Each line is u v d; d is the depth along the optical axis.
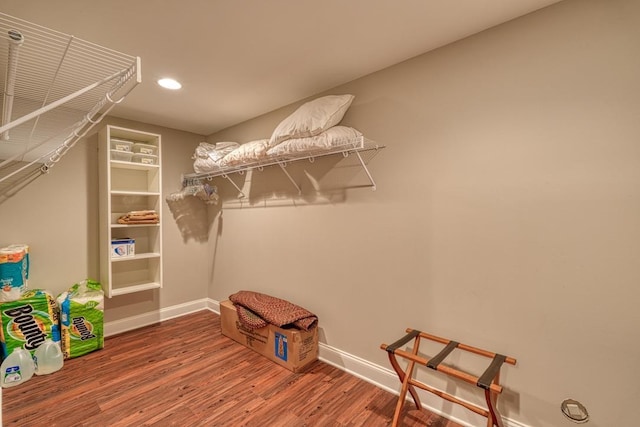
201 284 3.67
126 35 1.66
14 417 1.77
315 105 2.10
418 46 1.81
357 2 1.42
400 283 2.00
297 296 2.65
